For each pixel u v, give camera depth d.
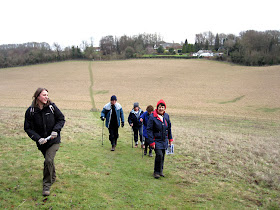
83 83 63.53
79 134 10.09
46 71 83.44
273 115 31.31
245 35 100.94
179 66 86.06
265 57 80.62
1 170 5.14
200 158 7.36
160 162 5.52
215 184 5.28
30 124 4.28
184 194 4.74
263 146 10.44
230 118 28.19
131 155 7.52
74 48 109.19
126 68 85.31
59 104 37.34
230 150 8.84
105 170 5.79
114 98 7.88
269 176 5.75
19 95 47.72
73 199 4.20
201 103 40.59
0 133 8.62
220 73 70.19
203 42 157.25
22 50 115.56
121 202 4.25
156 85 59.50
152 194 4.67
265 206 4.35
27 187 4.47
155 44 161.62
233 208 4.24
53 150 4.36
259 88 50.06
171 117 27.98
